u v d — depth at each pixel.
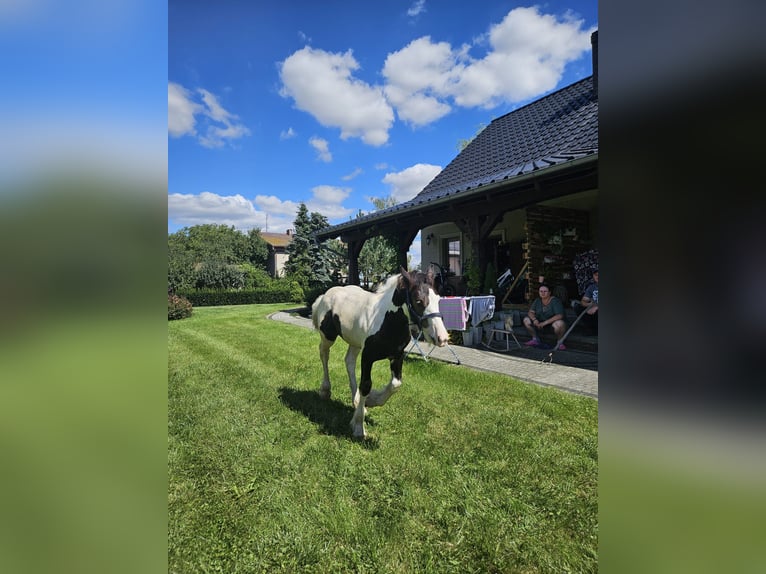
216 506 2.41
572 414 3.66
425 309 2.91
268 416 3.78
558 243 8.45
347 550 2.05
